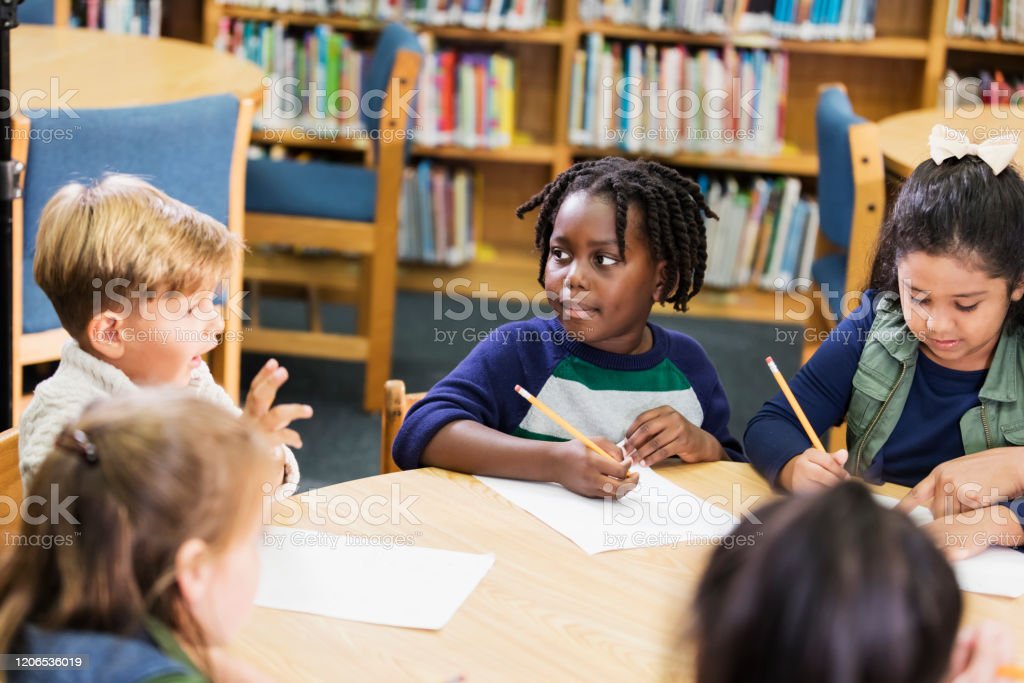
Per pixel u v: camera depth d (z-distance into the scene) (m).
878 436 1.64
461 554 1.25
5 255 1.90
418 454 1.49
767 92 3.76
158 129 2.30
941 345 1.49
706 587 0.71
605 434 1.59
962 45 3.75
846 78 4.00
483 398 1.57
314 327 3.48
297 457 2.87
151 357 1.37
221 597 0.84
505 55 3.83
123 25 3.59
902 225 1.48
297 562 1.22
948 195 1.43
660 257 1.57
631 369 1.61
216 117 2.39
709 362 1.68
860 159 2.48
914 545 0.67
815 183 4.06
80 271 1.31
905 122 2.96
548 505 1.38
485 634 1.12
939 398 1.60
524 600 1.17
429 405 1.53
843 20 3.72
